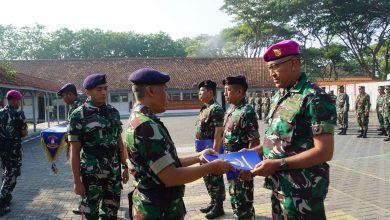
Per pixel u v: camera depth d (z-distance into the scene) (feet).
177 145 43.14
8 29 206.08
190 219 17.17
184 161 9.50
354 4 121.60
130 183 24.39
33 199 20.98
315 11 132.16
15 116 18.75
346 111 49.78
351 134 50.34
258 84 118.73
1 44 205.87
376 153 33.96
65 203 20.21
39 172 28.81
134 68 126.11
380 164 28.76
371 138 45.57
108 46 226.79
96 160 12.96
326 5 126.31
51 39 221.87
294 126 8.80
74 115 12.98
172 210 8.21
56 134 17.97
